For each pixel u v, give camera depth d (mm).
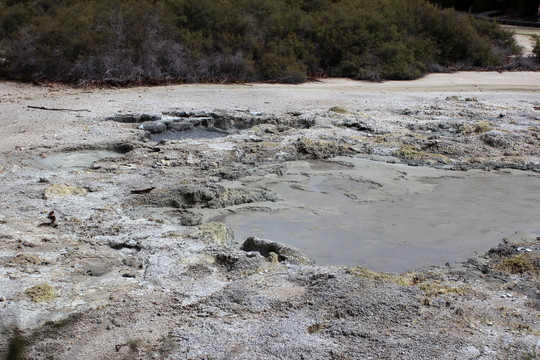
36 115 12398
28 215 7039
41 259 5887
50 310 4977
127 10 19141
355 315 4770
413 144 10508
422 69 20266
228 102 14094
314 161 9797
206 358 4238
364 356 4188
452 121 12133
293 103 14070
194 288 5367
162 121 11867
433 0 38750
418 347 4285
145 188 8078
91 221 6930
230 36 19625
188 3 20594
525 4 37156
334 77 19703
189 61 18562
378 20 21422
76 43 17781
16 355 4344
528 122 12125
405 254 6438
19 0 23000
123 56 17797
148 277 5574
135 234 6562
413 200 8094
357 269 5656
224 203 7750
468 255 6410
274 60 18828
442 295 5137
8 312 4918
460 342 4359
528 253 6094
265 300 5059
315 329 4621
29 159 9367
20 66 17906
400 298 5004
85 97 14836
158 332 4621
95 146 10156
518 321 4703
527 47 25781
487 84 18047
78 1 22062
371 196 8211
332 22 21172
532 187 8680
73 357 4324
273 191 8305
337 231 7039
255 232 6980
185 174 8805
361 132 11391
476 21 25062
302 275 5516
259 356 4234
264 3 21797
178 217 7238
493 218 7492
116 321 4789
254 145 10281
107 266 5809
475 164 9664
